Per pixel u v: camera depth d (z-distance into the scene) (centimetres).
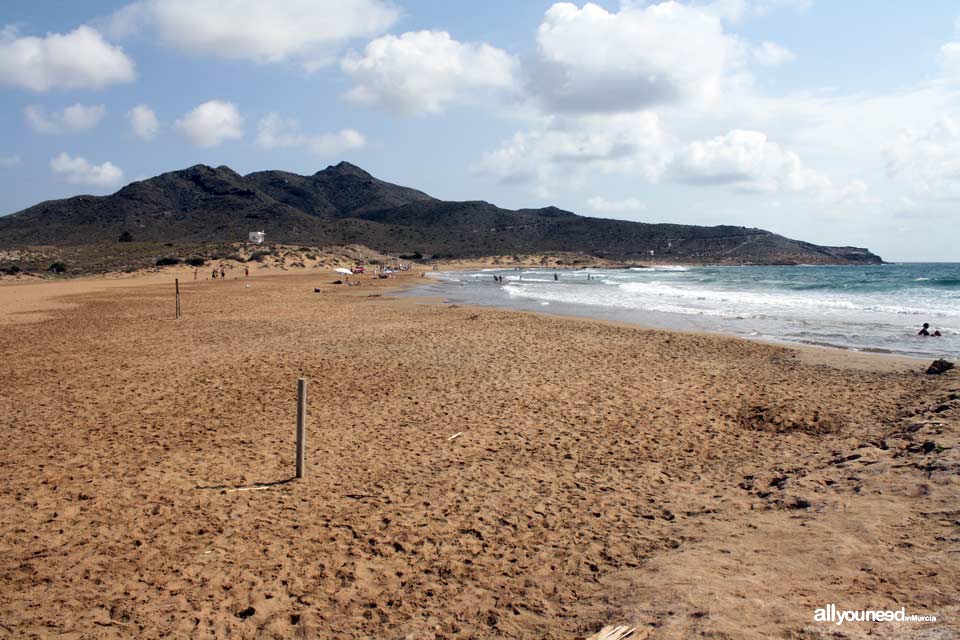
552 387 1186
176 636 414
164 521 598
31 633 413
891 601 388
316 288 4725
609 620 412
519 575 495
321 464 767
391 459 787
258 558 525
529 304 3331
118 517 605
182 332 2017
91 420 961
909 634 344
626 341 1792
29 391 1158
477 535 571
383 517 611
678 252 17362
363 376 1297
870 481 629
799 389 1149
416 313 2684
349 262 10544
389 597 465
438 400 1092
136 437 873
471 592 470
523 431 905
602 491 679
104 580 486
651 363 1438
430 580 490
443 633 415
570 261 14300
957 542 460
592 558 520
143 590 473
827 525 534
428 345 1722
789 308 2945
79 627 422
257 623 430
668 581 456
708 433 890
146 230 15225
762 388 1162
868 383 1189
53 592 467
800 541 507
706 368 1375
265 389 1178
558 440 862
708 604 410
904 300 3356
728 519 583
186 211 17200
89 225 15438
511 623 424
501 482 707
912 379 1209
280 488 686
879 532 502
